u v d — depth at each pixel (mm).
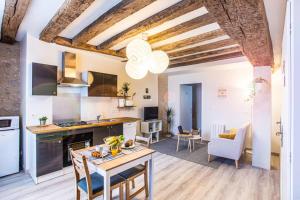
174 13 2268
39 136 2895
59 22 2473
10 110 3531
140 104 5922
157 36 3139
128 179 2281
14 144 3234
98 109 4582
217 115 5703
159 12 2381
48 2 2156
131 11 2178
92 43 3729
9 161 3182
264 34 2014
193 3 2051
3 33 3072
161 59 2869
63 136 3266
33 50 3301
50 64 3568
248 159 4172
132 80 5586
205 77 5973
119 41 3326
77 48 3697
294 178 979
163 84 6926
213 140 3928
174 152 4699
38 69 3170
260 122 3695
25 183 2924
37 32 3143
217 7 1448
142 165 2623
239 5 1413
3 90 3441
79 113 4195
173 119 6895
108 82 4340
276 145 4645
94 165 1978
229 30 1906
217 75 5699
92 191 1976
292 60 1004
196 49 3922
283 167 1780
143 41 2549
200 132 6102
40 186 2834
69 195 2600
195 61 5090
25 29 3031
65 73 3729
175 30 2850
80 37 3146
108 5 2221
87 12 2406
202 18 2494
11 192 2664
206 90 5953
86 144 3578
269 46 2691
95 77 4059
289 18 1146
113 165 1947
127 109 5414
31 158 3113
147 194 2594
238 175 3328
